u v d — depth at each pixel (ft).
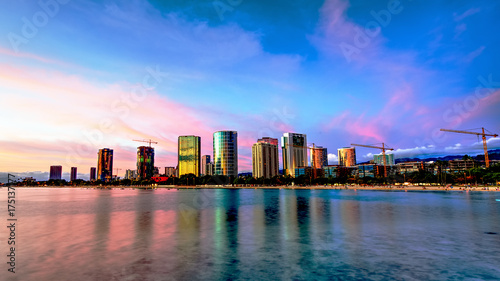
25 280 66.49
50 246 99.55
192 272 71.46
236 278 67.21
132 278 67.46
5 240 110.52
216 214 198.29
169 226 143.54
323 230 126.72
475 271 70.54
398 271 70.95
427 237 109.09
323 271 71.46
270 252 89.61
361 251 89.61
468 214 173.17
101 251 92.22
